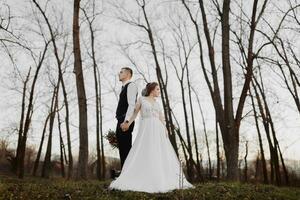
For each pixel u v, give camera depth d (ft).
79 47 36.47
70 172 85.51
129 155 22.45
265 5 42.88
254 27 42.29
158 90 24.21
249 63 41.34
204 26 50.65
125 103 23.71
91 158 127.44
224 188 24.71
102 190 21.30
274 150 86.53
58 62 82.58
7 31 32.86
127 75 24.31
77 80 35.47
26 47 34.76
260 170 116.16
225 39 42.57
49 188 22.00
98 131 87.15
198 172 89.45
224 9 43.32
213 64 48.98
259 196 23.25
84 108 34.91
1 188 20.40
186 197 20.15
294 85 72.02
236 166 39.52
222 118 44.91
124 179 21.42
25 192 20.17
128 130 23.54
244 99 40.75
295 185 92.99
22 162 83.82
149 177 21.30
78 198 19.12
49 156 90.89
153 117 23.13
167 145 23.30
